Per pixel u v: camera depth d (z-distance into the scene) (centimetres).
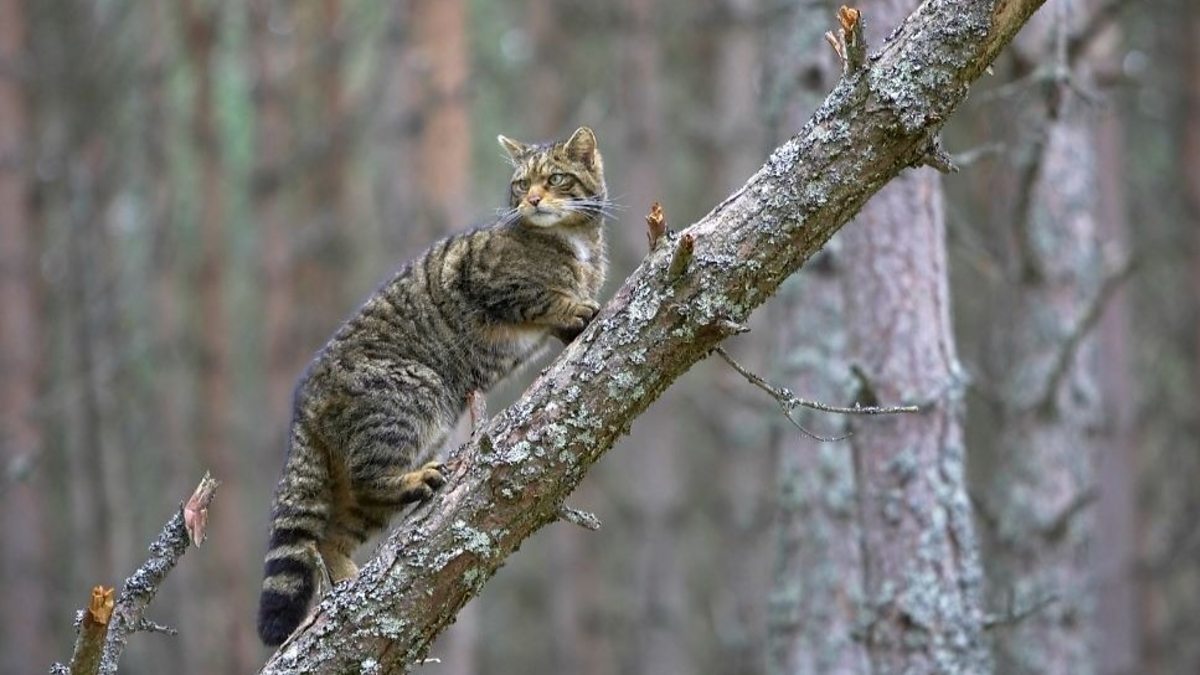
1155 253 2166
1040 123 966
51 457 2119
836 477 957
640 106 1922
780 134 955
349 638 502
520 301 726
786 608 985
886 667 838
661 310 489
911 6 814
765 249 486
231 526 1989
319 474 686
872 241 843
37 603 1741
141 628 501
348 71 2330
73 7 2036
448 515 502
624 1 1933
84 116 2039
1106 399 1742
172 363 2178
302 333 2034
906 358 839
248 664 1980
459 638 1650
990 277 1159
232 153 2475
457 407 732
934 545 836
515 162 855
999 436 1164
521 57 2284
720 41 2000
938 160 487
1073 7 1092
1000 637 1121
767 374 1158
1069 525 1131
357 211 2445
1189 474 2114
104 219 2141
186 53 2109
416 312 721
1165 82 2034
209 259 2016
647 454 2016
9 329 1739
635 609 2081
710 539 2944
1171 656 2178
